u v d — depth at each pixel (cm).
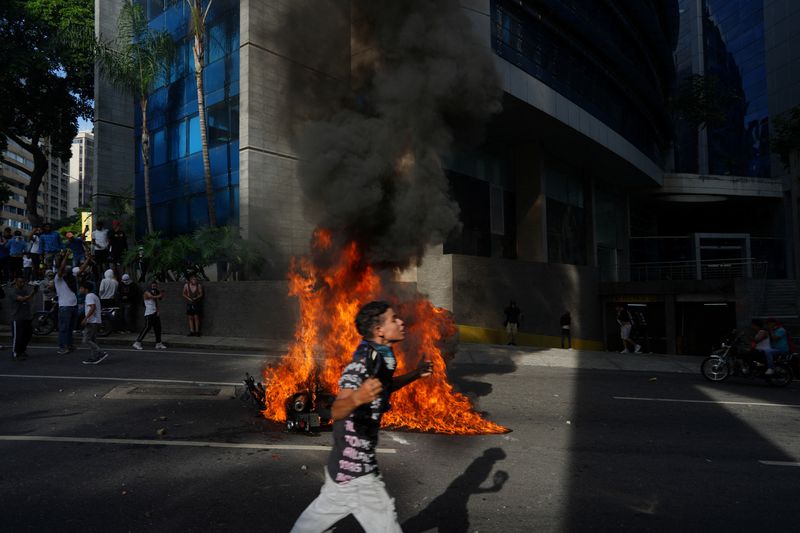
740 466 535
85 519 374
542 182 2564
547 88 2170
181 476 461
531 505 422
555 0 2198
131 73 1994
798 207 3033
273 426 619
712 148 5028
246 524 372
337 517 264
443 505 415
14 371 912
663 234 4353
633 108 3212
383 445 565
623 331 2083
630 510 418
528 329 2130
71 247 1633
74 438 558
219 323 1545
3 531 352
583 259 3062
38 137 2820
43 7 2422
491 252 2436
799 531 388
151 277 1658
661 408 807
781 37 4200
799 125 2583
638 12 3022
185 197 2036
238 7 1816
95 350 1024
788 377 1060
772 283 2553
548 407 786
